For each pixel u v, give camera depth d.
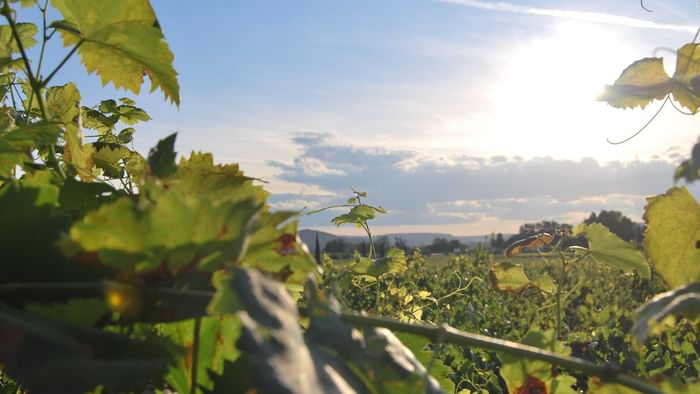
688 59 1.79
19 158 1.44
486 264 13.27
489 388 3.78
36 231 0.92
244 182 1.26
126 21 1.54
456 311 5.83
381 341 0.96
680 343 5.00
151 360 0.78
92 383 0.72
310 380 0.75
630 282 9.89
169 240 0.82
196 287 0.90
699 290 0.98
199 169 1.25
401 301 4.30
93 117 3.79
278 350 0.74
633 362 4.36
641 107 1.86
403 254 4.05
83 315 0.87
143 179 1.17
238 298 0.77
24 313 0.79
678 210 1.62
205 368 1.03
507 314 7.07
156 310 0.87
